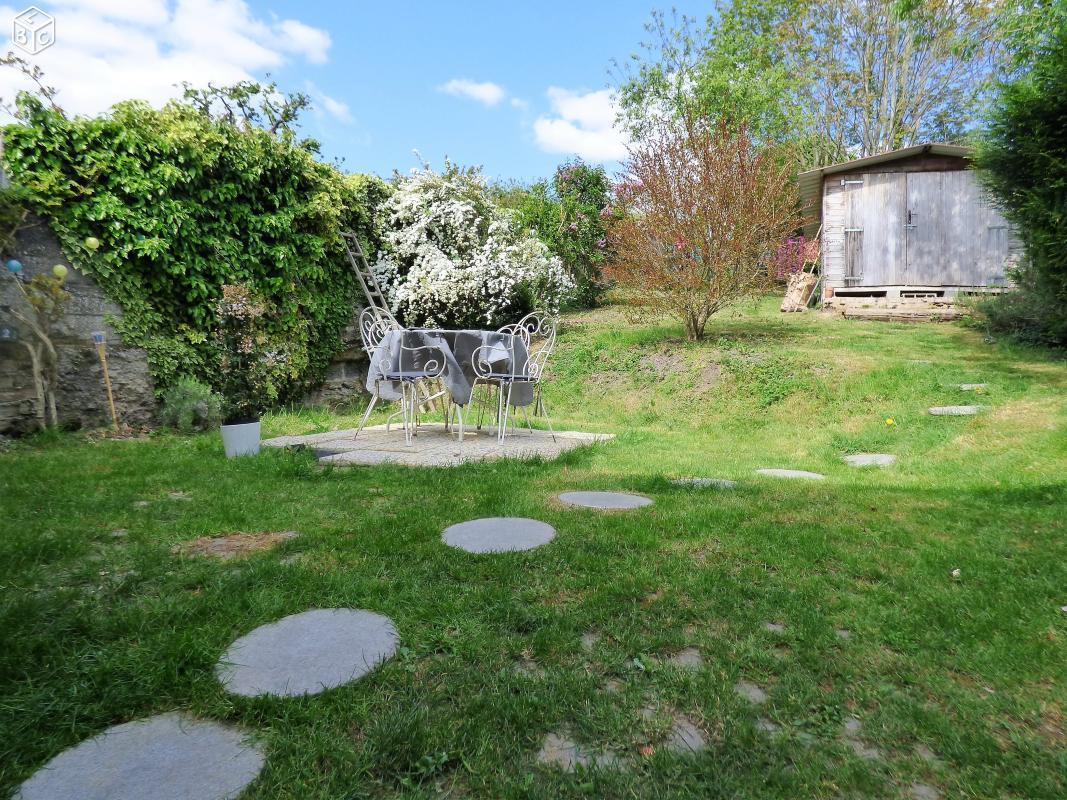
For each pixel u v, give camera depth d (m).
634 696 1.35
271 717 1.24
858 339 8.80
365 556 2.19
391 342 5.21
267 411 7.40
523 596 1.87
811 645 1.60
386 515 2.77
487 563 2.12
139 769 1.10
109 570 2.03
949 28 16.08
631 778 1.10
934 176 11.18
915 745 1.22
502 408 5.31
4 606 1.67
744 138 8.87
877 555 2.30
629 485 3.50
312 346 8.18
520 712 1.27
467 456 4.34
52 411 5.34
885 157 11.05
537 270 10.39
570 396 8.34
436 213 9.67
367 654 1.51
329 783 1.07
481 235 10.50
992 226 10.91
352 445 4.89
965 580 2.08
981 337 8.59
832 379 7.03
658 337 9.74
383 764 1.12
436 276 9.47
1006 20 11.17
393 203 9.59
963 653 1.58
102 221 5.85
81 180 5.79
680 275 9.04
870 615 1.79
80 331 5.70
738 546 2.37
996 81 6.79
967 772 1.14
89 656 1.45
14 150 5.32
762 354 8.07
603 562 2.15
